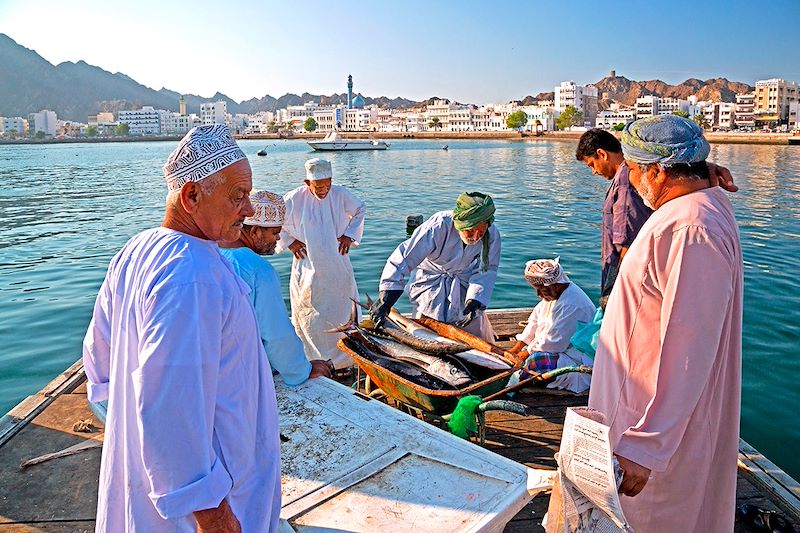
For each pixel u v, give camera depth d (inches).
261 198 140.8
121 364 72.0
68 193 1039.6
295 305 225.8
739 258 86.6
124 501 73.2
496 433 168.4
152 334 65.0
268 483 78.7
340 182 1165.1
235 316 72.1
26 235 619.8
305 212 216.1
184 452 64.7
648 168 90.3
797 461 198.7
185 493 64.7
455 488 98.6
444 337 187.8
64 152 3440.0
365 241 551.5
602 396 95.5
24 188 1146.7
